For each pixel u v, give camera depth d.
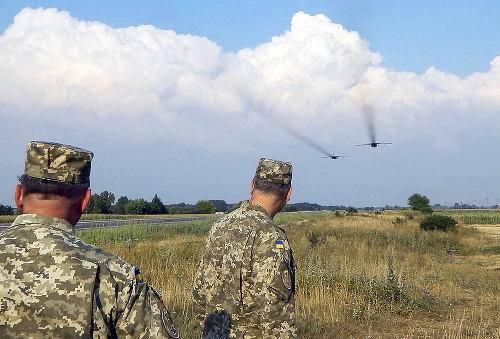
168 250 14.02
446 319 9.35
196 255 14.44
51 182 2.02
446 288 12.22
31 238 1.95
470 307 10.59
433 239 25.95
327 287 10.16
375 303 9.73
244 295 2.91
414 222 37.31
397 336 7.88
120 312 1.93
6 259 1.89
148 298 2.04
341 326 8.24
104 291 1.91
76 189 2.07
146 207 72.38
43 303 1.82
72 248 1.96
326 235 26.16
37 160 2.02
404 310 9.51
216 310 2.98
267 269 2.86
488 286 13.20
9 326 1.79
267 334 2.82
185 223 34.28
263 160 3.23
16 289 1.82
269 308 2.83
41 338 1.79
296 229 33.91
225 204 102.75
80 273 1.89
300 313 8.65
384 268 11.93
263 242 2.93
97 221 41.97
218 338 2.94
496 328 8.75
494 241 27.66
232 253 2.94
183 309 7.82
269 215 3.19
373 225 35.62
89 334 1.84
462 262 19.84
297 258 15.34
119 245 17.55
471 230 33.38
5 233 1.99
